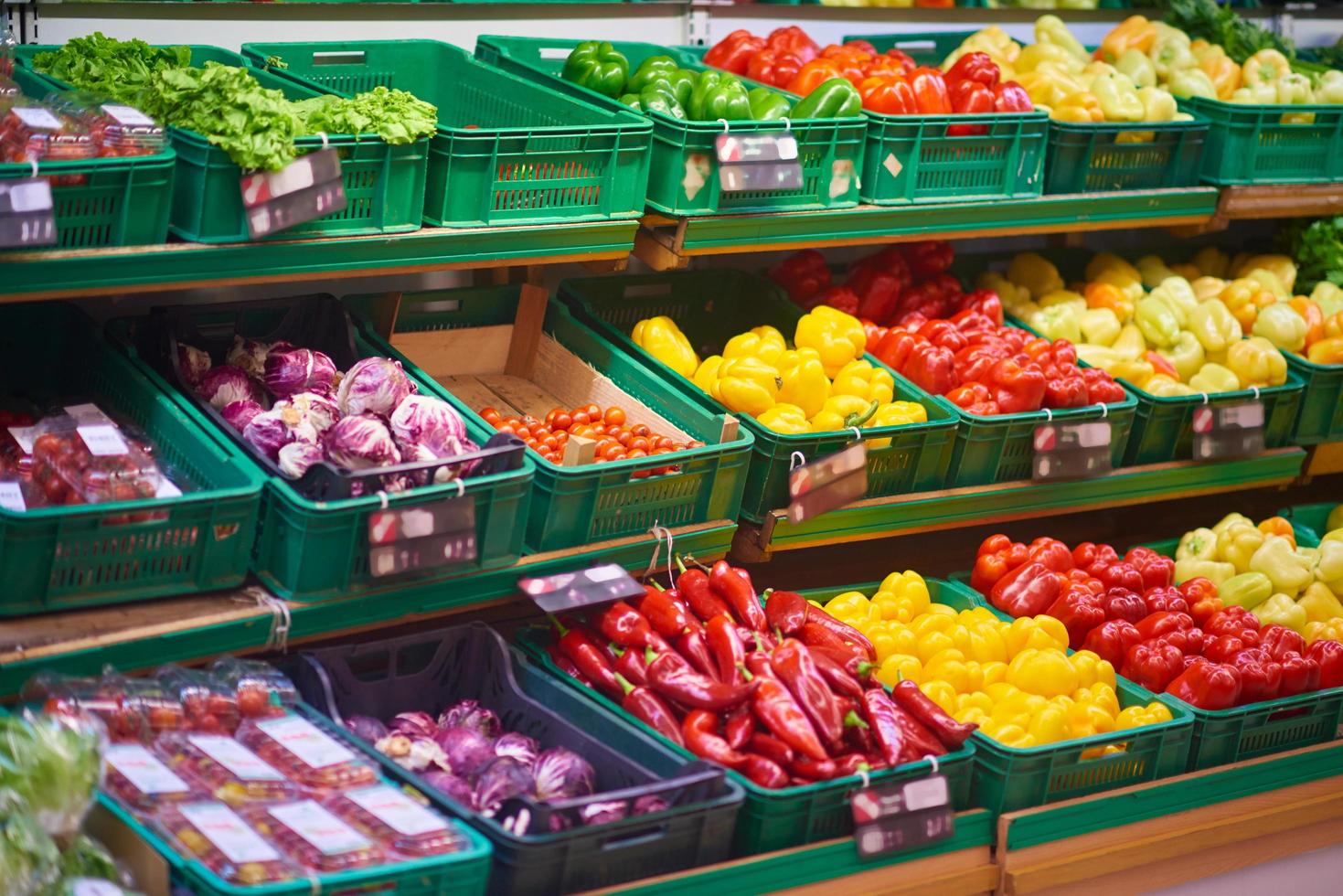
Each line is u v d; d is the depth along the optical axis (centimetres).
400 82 445
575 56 436
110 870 256
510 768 315
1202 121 496
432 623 412
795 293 481
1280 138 512
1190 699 399
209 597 315
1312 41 675
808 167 412
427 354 423
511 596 352
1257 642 426
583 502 356
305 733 301
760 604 376
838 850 331
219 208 317
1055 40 553
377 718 344
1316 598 468
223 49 401
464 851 271
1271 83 546
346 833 268
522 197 365
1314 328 526
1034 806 363
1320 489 594
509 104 425
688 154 387
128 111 312
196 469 334
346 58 433
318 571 317
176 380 354
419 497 321
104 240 308
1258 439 488
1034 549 439
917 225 437
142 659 301
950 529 520
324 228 335
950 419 420
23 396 364
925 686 372
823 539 408
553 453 369
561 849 287
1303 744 421
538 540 355
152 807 266
